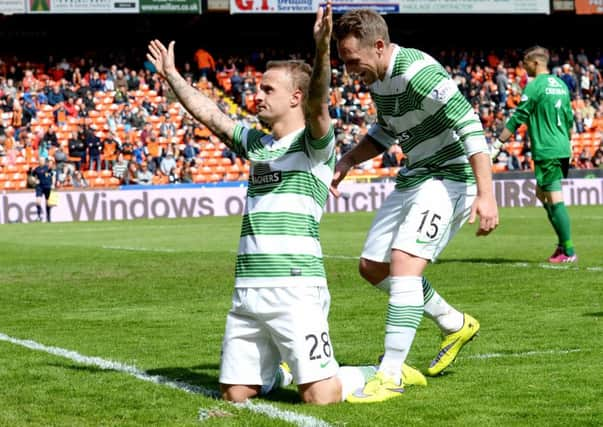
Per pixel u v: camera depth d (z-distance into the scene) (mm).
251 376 8461
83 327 13672
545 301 15125
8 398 8773
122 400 8633
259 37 71562
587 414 7895
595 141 65250
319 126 8148
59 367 10383
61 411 8234
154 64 8938
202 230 38688
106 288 18641
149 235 35812
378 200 54594
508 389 8930
